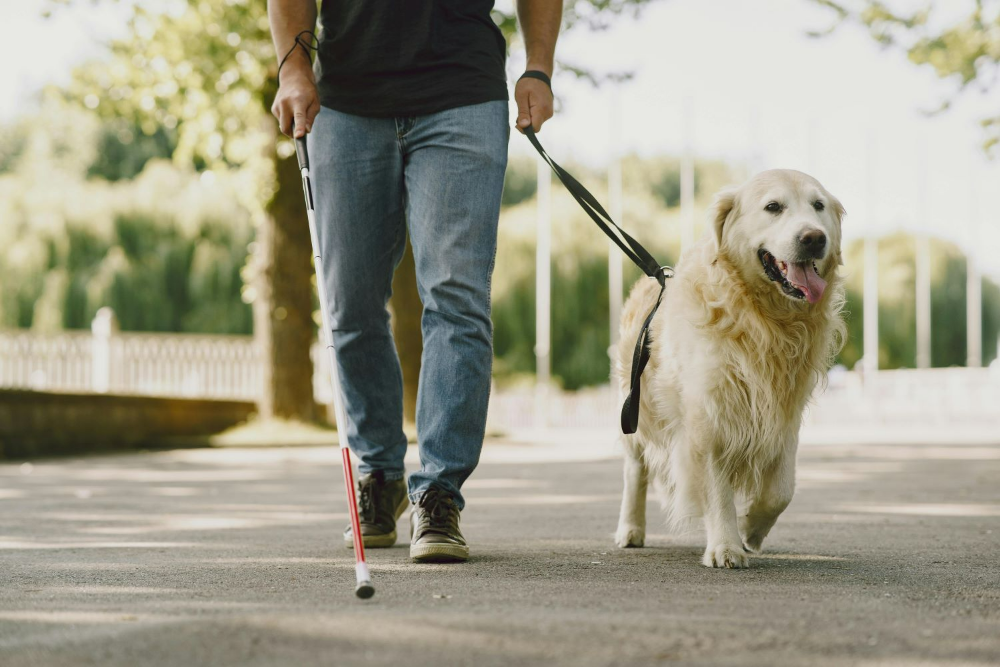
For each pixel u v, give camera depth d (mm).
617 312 33125
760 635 2262
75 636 2270
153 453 13656
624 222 33656
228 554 3936
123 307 29922
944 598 2859
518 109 4008
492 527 5078
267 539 4551
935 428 27750
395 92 3826
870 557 3875
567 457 12672
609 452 14023
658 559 3807
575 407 31641
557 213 34344
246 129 17656
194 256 30766
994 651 2168
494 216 3801
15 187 31266
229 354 19234
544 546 4246
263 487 8109
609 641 2176
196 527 5168
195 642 2154
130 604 2730
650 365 4152
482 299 3783
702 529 3832
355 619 2354
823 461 11547
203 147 17766
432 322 3791
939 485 8133
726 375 3732
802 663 2035
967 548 4180
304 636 2197
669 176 39656
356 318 4012
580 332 33688
